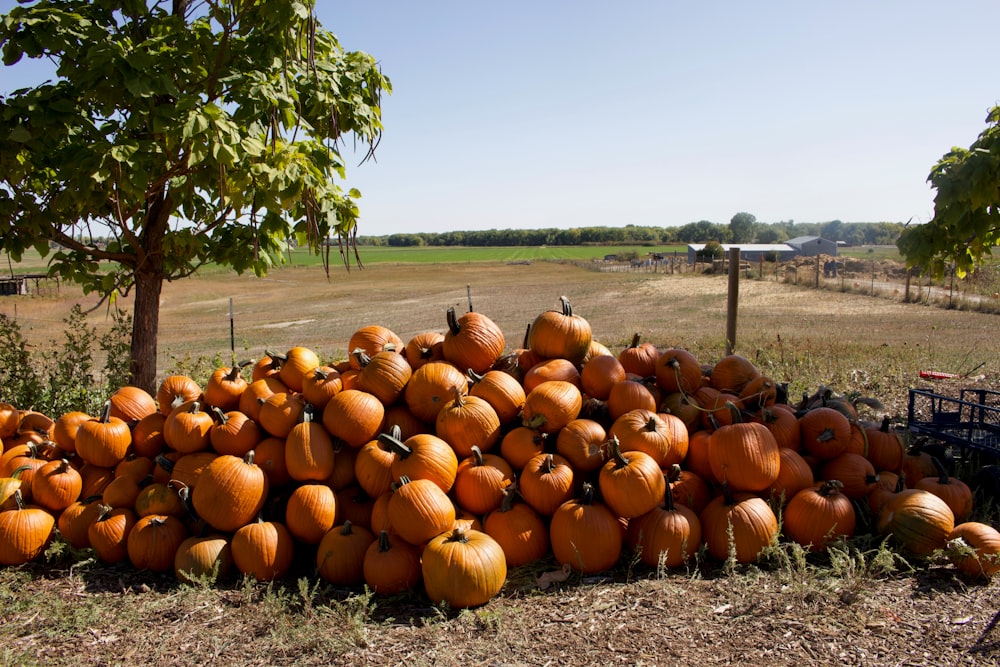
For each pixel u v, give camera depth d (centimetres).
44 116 532
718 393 550
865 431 545
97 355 1612
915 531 431
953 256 734
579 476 471
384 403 510
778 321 2109
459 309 3253
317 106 658
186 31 594
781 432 518
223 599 405
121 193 651
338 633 361
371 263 9962
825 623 360
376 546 417
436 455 444
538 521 450
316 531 442
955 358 1185
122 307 3222
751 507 440
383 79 741
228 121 534
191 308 3972
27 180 668
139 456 519
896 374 1035
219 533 447
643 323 2181
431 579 388
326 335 2369
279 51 623
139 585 432
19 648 357
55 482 487
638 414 482
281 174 535
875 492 492
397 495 417
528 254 12700
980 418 593
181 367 909
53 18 521
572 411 486
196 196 761
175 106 523
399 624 376
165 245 683
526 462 475
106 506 470
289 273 7781
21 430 570
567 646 346
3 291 3606
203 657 346
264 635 364
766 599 386
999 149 579
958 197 601
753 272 4809
